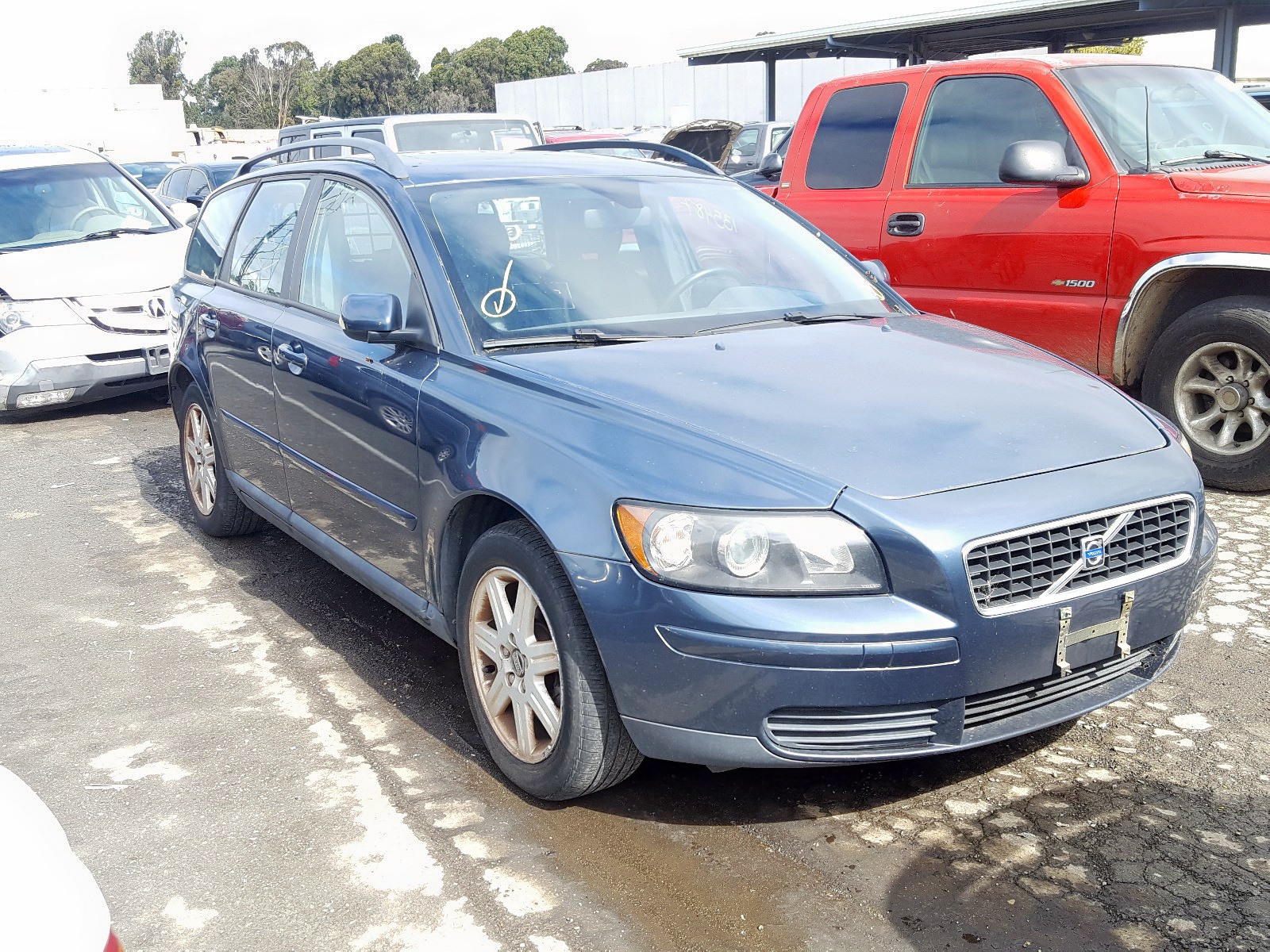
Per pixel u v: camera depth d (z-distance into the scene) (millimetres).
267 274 4809
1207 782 3131
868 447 2840
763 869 2809
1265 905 2604
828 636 2578
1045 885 2703
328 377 3975
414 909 2707
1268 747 3309
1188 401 5594
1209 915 2576
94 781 3365
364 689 3930
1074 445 2984
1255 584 4496
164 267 8992
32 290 8438
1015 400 3168
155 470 7094
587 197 4070
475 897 2742
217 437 5223
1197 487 3094
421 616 3613
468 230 3789
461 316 3537
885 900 2670
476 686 3307
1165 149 5801
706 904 2684
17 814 1665
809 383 3178
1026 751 3332
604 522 2789
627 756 2957
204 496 5562
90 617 4680
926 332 3793
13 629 4590
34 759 3508
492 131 12359
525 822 3066
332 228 4336
